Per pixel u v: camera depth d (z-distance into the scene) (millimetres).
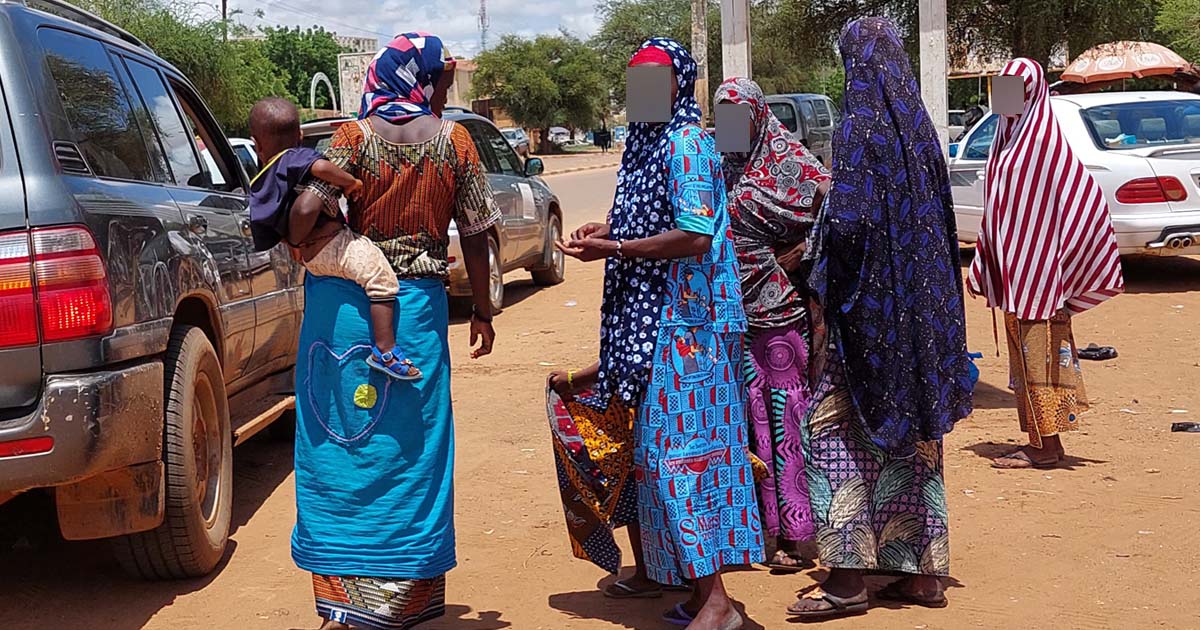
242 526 5277
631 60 3645
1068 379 5605
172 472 4234
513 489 5688
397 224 3627
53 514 5402
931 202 3824
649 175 3645
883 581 4363
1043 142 5383
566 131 83000
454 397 7715
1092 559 4457
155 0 35219
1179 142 10953
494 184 11156
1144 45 20250
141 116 4949
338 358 3578
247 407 5754
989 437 6285
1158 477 5449
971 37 24281
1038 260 5426
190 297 4707
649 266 3676
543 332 10039
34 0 4457
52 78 4098
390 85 3678
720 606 3701
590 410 3902
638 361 3652
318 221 3564
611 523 4020
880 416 3799
